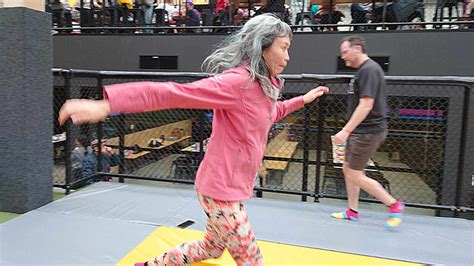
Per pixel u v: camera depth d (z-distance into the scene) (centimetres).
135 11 645
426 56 495
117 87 110
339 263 206
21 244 219
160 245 221
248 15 569
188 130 577
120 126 393
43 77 279
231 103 132
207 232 164
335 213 278
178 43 590
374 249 225
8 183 274
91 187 338
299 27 541
